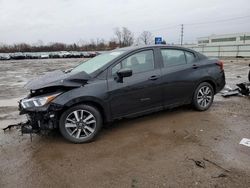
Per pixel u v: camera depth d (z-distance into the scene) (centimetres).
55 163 350
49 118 394
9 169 337
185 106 602
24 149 397
